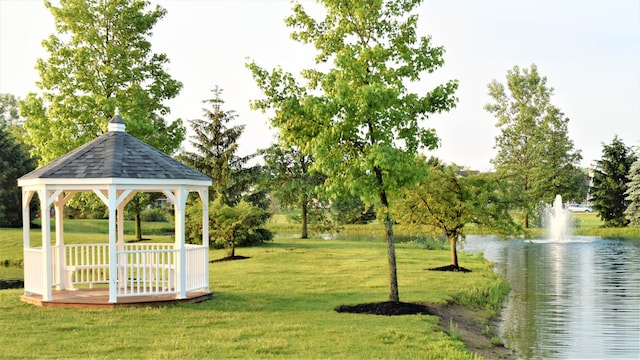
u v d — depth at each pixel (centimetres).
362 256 2981
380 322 1328
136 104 2808
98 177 1452
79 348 1075
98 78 2833
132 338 1152
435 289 1873
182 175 1540
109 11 2880
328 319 1357
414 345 1127
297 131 1512
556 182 6625
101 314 1385
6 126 7919
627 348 1305
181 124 2991
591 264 3020
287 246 3706
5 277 2594
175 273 1596
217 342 1113
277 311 1452
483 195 2414
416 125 1552
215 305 1525
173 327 1251
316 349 1079
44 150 2675
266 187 4588
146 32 3038
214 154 4306
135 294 1512
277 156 4612
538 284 2300
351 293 1769
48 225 1513
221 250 3438
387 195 1568
